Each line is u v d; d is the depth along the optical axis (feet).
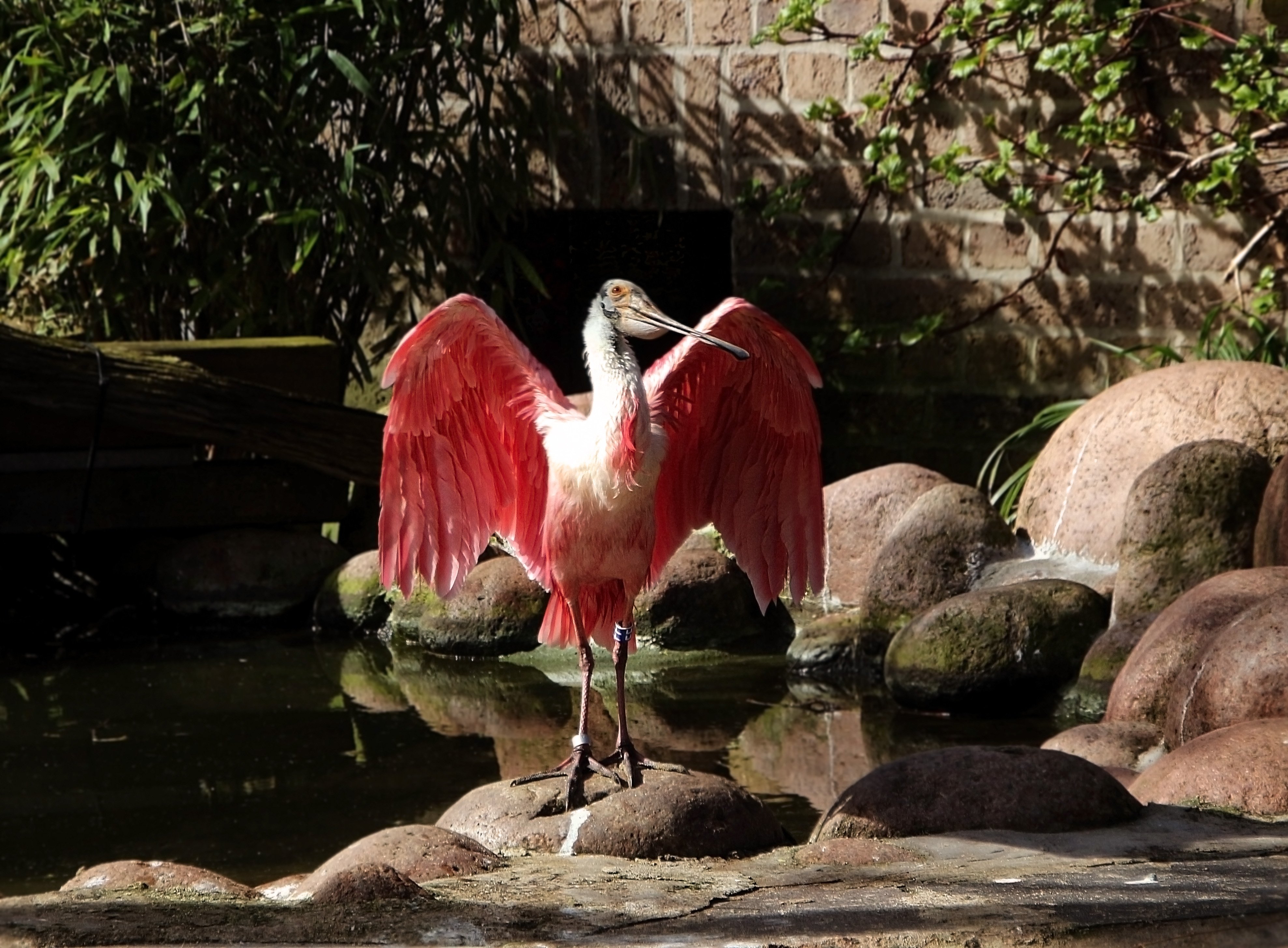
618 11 49.26
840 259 47.70
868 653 37.22
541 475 24.68
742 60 48.03
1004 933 17.01
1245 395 37.50
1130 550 34.37
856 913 18.01
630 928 17.79
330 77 46.03
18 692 36.19
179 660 39.04
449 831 21.90
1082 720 32.45
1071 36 43.80
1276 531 31.65
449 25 46.21
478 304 22.68
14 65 44.98
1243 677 24.72
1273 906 17.60
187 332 49.88
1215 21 42.57
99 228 44.62
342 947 17.28
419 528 24.36
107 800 28.63
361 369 53.36
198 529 44.70
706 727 32.65
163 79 44.70
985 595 34.24
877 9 46.09
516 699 35.17
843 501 41.55
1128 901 17.97
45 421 42.22
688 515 25.99
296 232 45.80
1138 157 44.01
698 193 49.24
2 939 17.70
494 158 48.57
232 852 25.86
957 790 22.21
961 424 46.80
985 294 46.26
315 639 41.24
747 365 24.45
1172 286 44.19
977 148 45.65
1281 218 42.60
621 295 23.93
